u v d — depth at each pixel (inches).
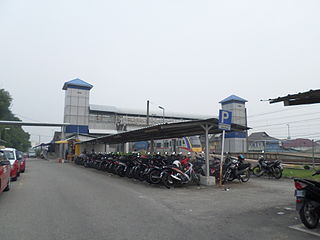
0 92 1903.3
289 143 1749.5
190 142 978.1
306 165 644.7
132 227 186.7
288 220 207.6
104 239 161.6
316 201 190.1
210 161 498.3
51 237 164.7
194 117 2004.2
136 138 730.2
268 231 179.6
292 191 353.7
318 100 232.4
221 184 419.8
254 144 1451.8
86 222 198.2
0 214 221.1
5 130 2181.3
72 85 1521.9
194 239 163.2
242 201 283.9
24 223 194.9
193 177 413.4
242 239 163.9
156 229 182.7
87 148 1211.9
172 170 378.9
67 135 1471.5
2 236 166.2
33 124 1378.0
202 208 249.1
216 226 190.7
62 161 1181.1
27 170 688.4
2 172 273.7
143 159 463.5
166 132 529.3
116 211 234.1
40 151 2293.3
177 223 197.8
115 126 1699.1
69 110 1499.8
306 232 177.8
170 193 332.5
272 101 247.0
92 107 1681.8
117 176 536.7
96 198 294.4
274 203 273.6
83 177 516.4
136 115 1808.6
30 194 318.3
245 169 449.7
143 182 438.0
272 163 508.4
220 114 386.3
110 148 1475.1
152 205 260.7
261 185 412.8
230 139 1385.3
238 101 1608.0
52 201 276.7
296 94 223.3
